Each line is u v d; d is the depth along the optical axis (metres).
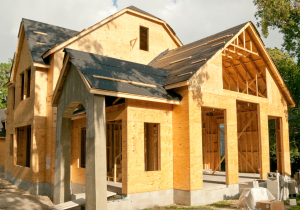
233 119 12.69
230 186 11.95
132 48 17.28
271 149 21.50
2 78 46.62
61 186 11.04
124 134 10.14
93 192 8.40
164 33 19.12
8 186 16.88
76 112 13.65
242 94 13.51
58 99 11.73
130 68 11.84
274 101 15.91
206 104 11.55
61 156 11.20
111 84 9.53
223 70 15.90
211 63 12.02
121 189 10.41
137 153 10.19
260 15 14.53
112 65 11.27
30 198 11.57
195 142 10.90
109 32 16.34
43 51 15.34
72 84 10.46
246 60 15.12
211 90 11.87
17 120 17.55
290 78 22.02
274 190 11.41
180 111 11.22
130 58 17.11
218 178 13.86
